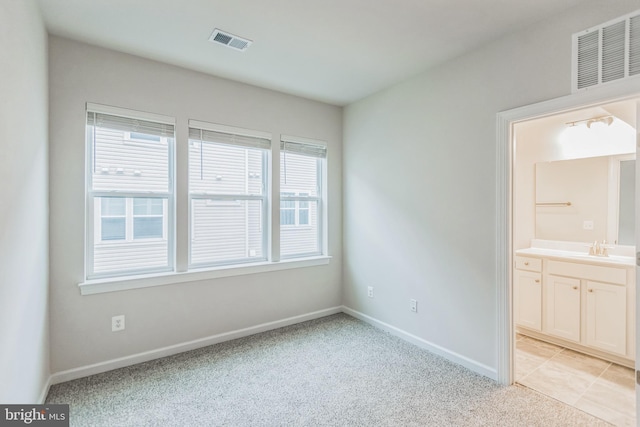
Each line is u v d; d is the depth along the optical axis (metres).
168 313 2.74
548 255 3.16
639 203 1.80
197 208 2.96
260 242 3.36
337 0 1.88
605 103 1.85
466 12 2.00
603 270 2.76
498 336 2.33
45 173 2.09
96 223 2.50
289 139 3.46
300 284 3.57
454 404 2.07
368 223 3.54
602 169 3.17
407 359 2.69
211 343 2.96
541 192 3.59
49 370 2.23
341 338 3.13
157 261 2.76
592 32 1.86
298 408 2.02
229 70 2.85
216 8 1.95
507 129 2.27
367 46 2.43
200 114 2.89
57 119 2.27
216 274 2.97
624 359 2.66
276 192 3.39
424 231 2.90
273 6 1.94
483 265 2.43
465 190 2.56
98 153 2.48
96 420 1.89
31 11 1.74
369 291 3.53
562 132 3.42
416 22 2.11
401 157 3.13
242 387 2.26
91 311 2.41
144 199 2.69
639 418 1.75
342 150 3.89
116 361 2.50
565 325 3.00
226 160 3.11
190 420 1.90
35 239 1.83
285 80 3.08
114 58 2.48
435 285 2.80
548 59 2.04
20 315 1.54
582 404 2.09
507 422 1.89
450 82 2.66
